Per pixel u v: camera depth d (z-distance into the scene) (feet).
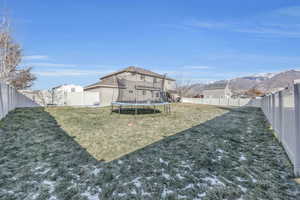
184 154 10.59
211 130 16.51
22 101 31.04
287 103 9.84
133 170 8.56
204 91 116.06
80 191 6.82
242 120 22.26
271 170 8.51
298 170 7.84
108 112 28.30
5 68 42.22
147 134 15.05
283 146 11.18
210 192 6.82
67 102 49.75
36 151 10.76
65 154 10.42
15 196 6.48
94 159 9.79
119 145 12.14
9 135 13.48
